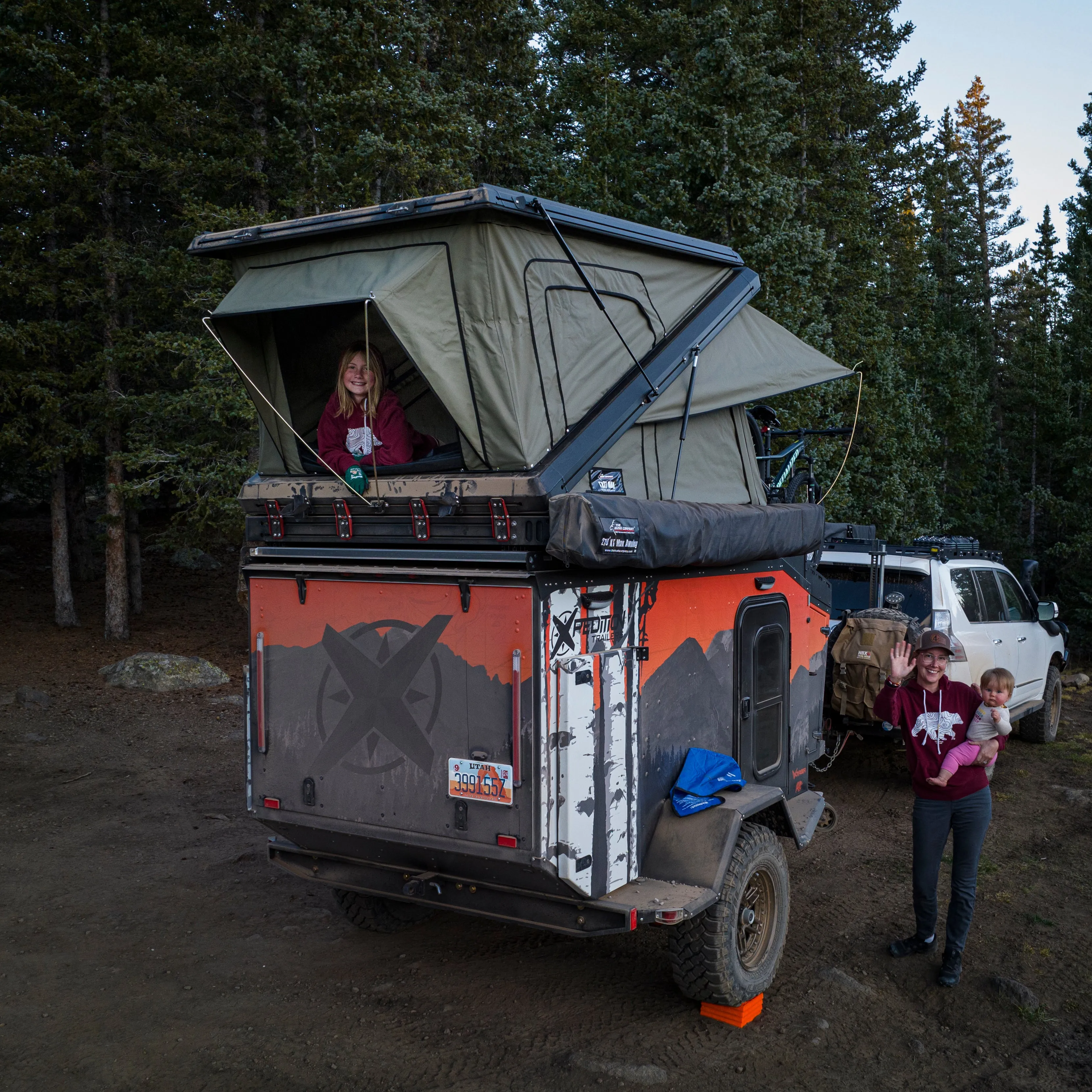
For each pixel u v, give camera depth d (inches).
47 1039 156.1
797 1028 163.6
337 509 155.8
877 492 617.0
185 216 453.4
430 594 145.0
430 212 140.3
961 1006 173.5
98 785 309.4
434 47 560.1
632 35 746.8
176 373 457.1
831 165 639.8
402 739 148.4
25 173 475.2
